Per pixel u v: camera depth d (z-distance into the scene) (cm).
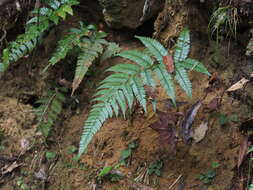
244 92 233
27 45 254
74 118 253
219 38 241
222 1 234
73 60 259
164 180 230
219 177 226
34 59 265
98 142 242
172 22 250
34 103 263
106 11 257
